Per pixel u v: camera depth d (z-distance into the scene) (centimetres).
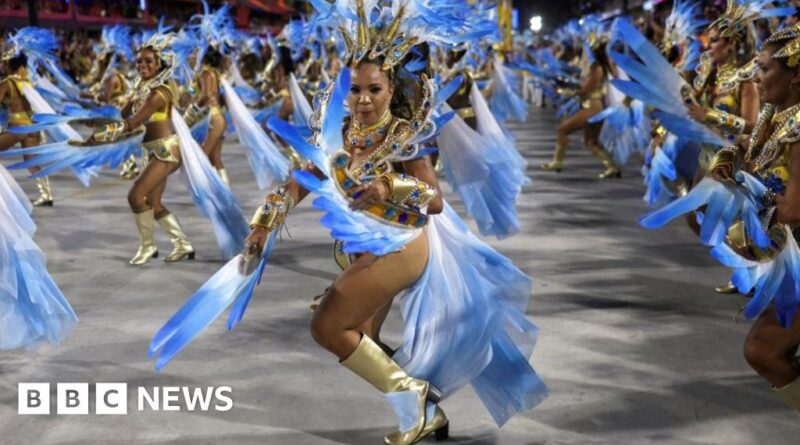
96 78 1162
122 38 1034
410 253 301
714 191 289
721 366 408
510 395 335
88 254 653
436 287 312
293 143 266
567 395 377
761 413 356
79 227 755
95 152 558
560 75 1048
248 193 924
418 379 319
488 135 639
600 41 966
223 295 294
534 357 422
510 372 333
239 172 1085
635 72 357
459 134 529
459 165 536
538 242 673
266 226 299
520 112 1203
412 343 322
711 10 645
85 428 350
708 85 485
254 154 840
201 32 830
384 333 460
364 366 310
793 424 346
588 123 993
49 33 821
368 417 357
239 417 359
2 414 364
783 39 285
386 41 286
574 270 586
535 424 349
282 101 1090
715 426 345
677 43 649
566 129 1036
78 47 1573
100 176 1069
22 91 806
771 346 294
